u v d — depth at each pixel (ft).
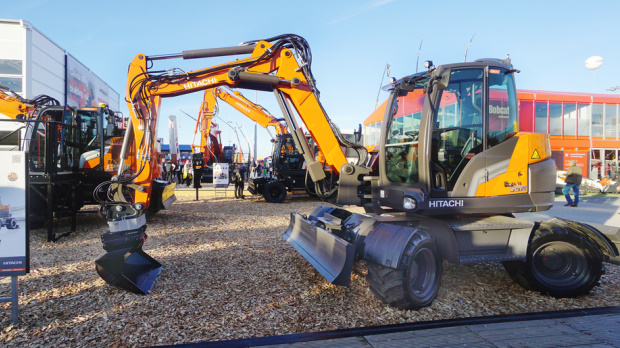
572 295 13.32
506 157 13.52
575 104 47.75
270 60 15.98
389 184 14.67
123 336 10.12
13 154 10.52
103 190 27.12
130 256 15.17
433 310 12.08
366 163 15.49
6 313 11.54
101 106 27.12
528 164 13.64
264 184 43.14
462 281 15.03
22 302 12.38
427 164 13.03
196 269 16.10
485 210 13.32
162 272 15.58
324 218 15.44
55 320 11.06
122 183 16.89
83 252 19.07
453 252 12.66
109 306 12.13
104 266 12.82
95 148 27.89
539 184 13.71
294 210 35.78
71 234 23.61
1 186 10.47
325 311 11.91
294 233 17.07
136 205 15.80
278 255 18.47
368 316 11.57
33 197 23.48
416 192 12.73
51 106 24.53
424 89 13.24
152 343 9.75
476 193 13.24
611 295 13.83
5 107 27.04
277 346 9.43
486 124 13.44
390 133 14.99
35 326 10.68
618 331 10.40
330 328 10.73
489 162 13.34
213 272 15.72
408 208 12.87
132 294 13.17
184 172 68.23
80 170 26.89
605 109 48.62
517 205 13.47
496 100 13.69
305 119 15.60
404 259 11.28
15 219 10.59
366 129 38.60
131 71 17.12
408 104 14.64
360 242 12.64
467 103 13.51
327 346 9.45
